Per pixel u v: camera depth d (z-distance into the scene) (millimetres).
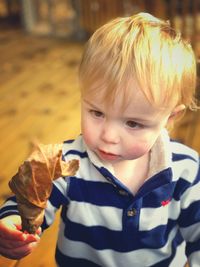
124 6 1944
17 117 1387
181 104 372
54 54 2100
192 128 1230
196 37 1463
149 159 410
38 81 1729
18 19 2734
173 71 346
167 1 1589
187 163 420
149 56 340
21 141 1217
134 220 397
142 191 391
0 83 1716
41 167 320
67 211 412
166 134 416
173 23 1531
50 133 1267
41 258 743
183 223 436
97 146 358
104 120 350
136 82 331
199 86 421
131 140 350
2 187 992
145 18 382
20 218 361
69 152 410
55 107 1462
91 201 399
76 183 397
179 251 452
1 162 1104
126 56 338
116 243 409
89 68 345
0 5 3035
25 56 2076
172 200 419
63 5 2979
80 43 2279
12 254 341
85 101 352
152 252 422
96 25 2178
